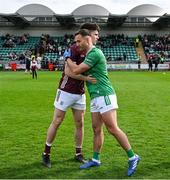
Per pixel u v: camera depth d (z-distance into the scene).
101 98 6.85
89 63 6.80
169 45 62.91
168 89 23.42
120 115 13.12
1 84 27.19
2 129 10.64
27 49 62.09
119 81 30.88
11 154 8.07
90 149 8.48
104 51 61.66
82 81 7.50
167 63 55.56
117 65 55.59
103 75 6.90
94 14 67.44
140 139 9.45
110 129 6.91
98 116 7.05
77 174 6.80
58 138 9.50
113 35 65.69
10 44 62.88
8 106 15.41
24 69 55.06
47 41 63.56
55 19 67.12
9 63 55.06
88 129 10.62
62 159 7.72
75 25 67.50
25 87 24.61
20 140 9.33
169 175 6.73
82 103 7.63
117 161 7.54
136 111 14.09
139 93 20.91
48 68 54.28
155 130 10.57
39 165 7.32
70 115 12.86
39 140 9.32
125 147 6.88
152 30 67.75
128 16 60.75
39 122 11.76
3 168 7.12
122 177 6.63
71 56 7.25
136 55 60.62
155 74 43.22
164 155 8.00
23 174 6.80
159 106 15.50
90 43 6.96
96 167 7.18
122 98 18.39
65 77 7.42
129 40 65.25
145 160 7.62
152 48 62.12
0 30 67.62
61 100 7.41
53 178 6.58
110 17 60.81
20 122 11.76
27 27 67.75
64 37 65.94
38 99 17.91
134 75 40.94
